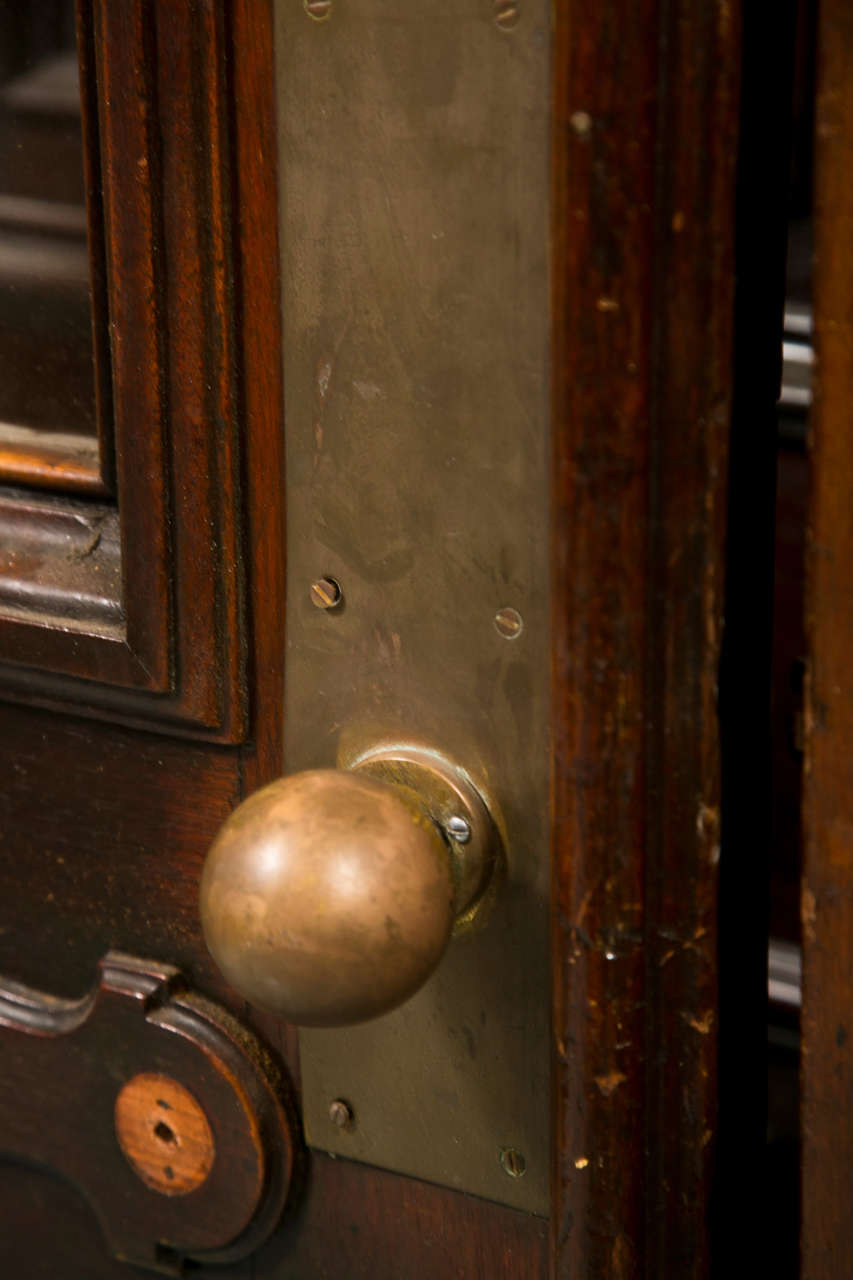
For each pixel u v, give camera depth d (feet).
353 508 2.39
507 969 2.43
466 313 2.28
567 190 2.15
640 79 2.12
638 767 2.28
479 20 2.21
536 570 2.32
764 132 2.25
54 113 2.45
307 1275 2.67
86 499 2.56
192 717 2.50
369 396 2.35
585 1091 2.35
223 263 2.38
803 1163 2.28
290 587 2.44
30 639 2.55
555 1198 2.40
